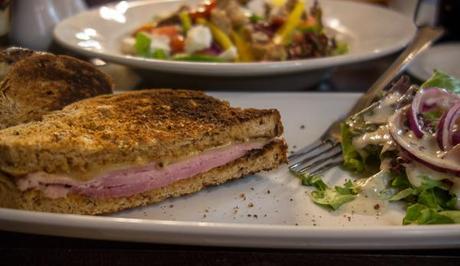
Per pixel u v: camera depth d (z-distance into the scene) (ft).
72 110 0.89
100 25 1.48
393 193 0.84
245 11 1.52
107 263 0.65
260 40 1.40
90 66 1.00
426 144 0.82
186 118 0.88
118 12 1.56
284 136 1.01
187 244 0.68
